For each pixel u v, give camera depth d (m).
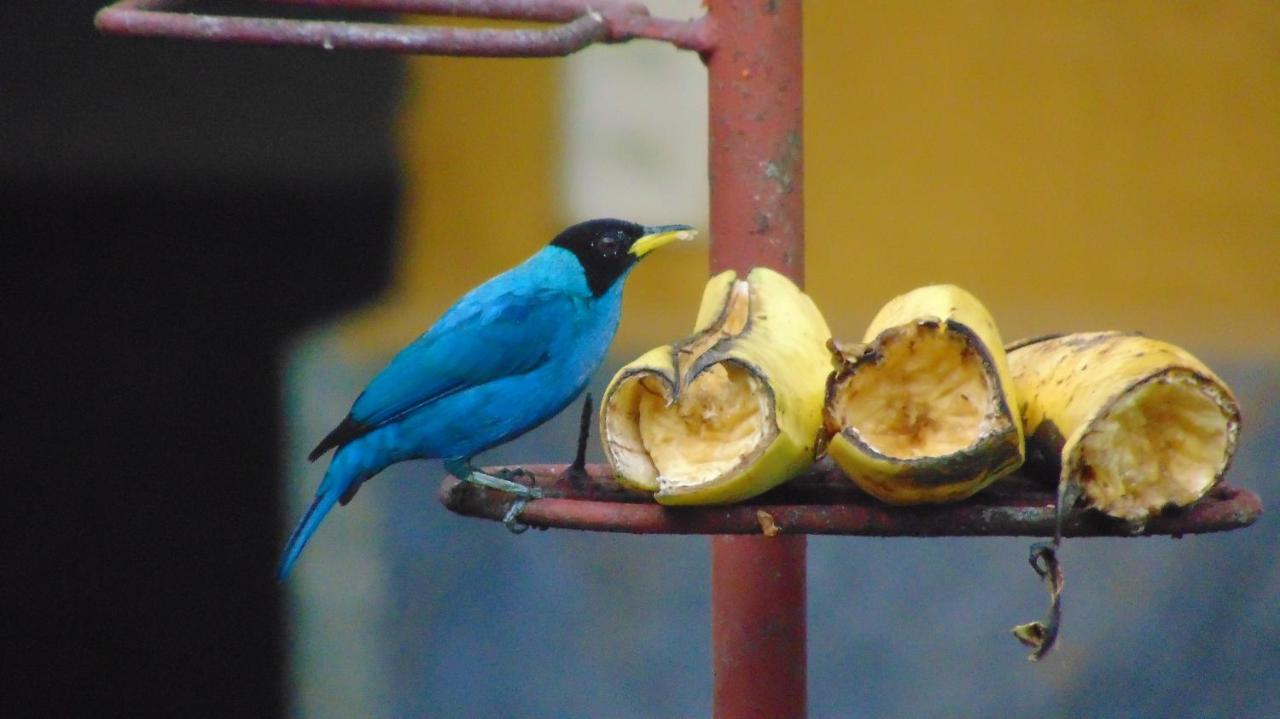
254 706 11.91
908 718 10.88
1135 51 11.71
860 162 11.77
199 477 12.20
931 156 11.78
